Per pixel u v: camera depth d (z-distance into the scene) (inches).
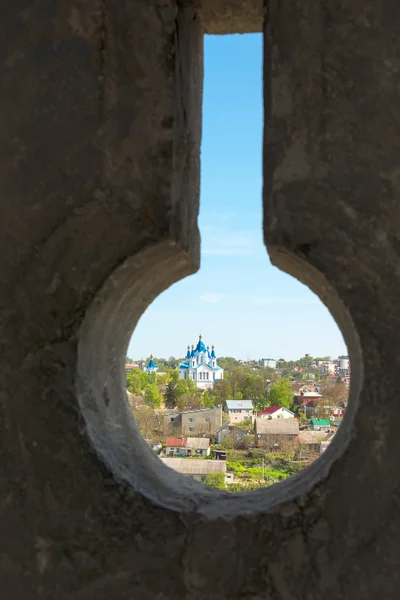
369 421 49.1
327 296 55.8
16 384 53.3
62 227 53.8
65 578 51.4
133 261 53.7
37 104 54.9
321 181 51.2
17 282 54.0
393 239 49.8
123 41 53.8
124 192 53.2
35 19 55.6
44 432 52.7
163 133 52.9
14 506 52.6
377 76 51.1
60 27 55.0
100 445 53.7
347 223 50.6
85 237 53.5
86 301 53.1
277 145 52.0
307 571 49.7
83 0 54.7
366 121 51.1
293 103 51.9
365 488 49.1
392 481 48.8
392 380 48.8
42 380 53.0
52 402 52.7
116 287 55.6
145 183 53.0
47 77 54.9
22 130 55.0
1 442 53.2
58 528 51.9
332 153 51.3
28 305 53.7
